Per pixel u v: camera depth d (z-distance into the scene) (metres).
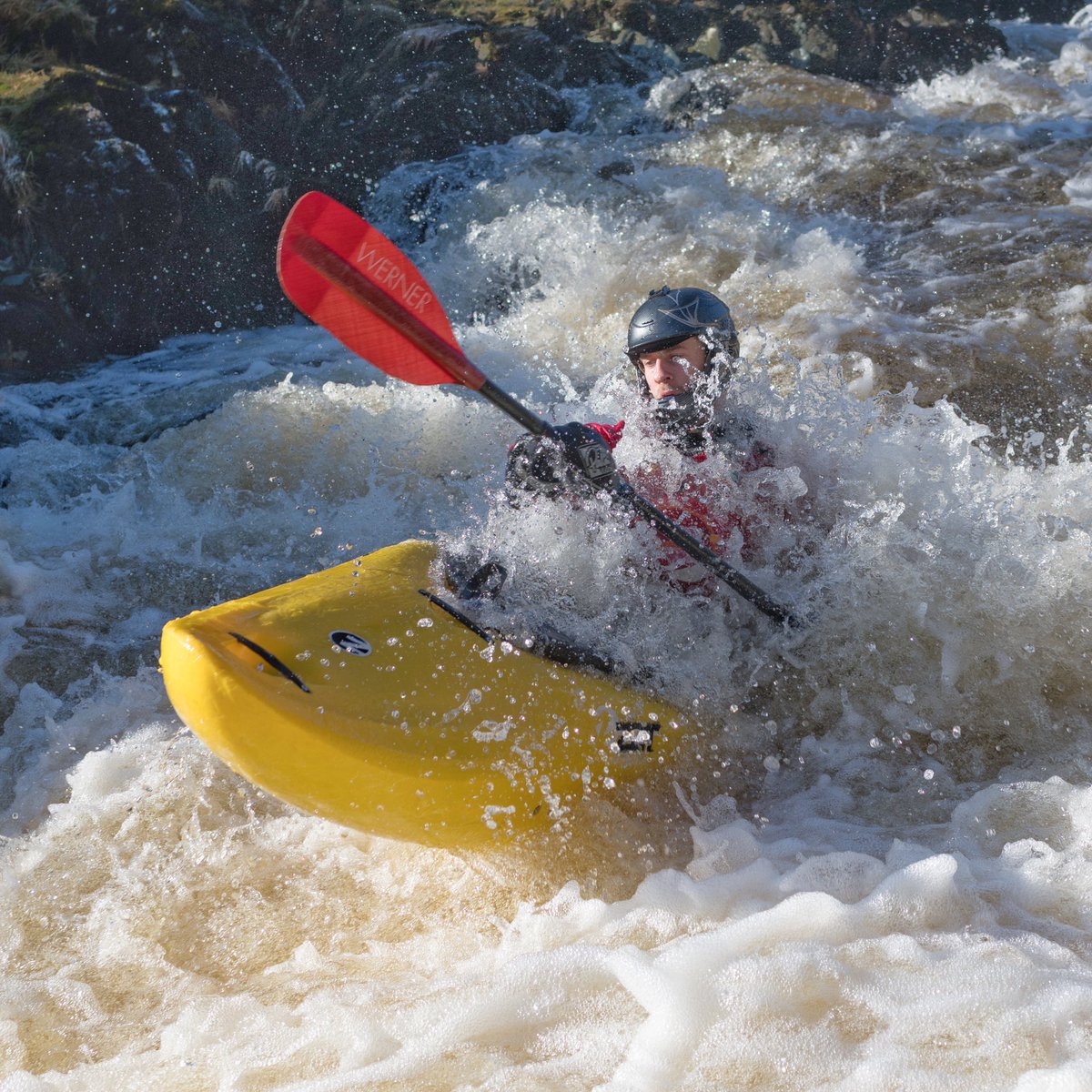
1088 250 6.86
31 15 8.81
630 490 3.04
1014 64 12.73
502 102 10.45
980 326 6.04
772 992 2.06
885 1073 1.87
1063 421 5.23
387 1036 2.13
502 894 2.62
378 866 2.79
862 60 12.48
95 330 8.18
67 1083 2.15
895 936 2.17
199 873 2.81
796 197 8.23
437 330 2.83
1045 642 3.28
